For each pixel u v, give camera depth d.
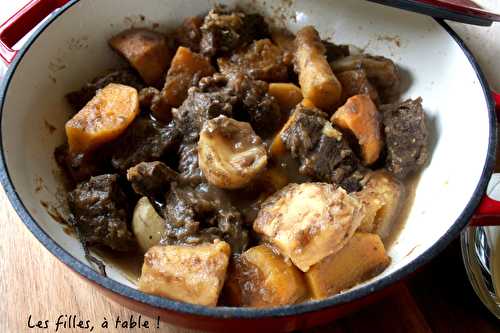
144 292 0.33
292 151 0.41
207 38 0.47
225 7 0.49
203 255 0.36
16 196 0.35
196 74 0.45
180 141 0.43
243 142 0.40
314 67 0.44
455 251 0.42
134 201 0.42
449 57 0.44
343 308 0.32
